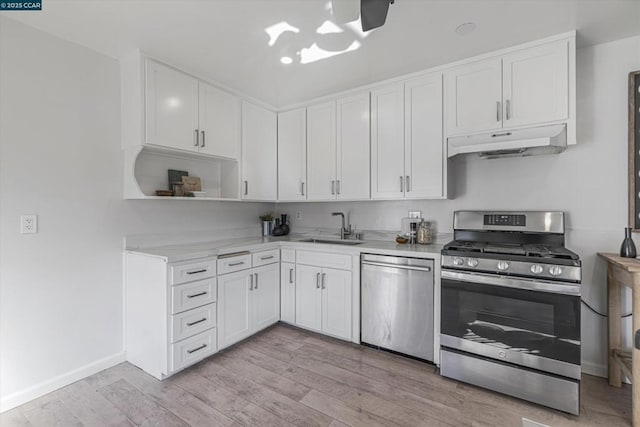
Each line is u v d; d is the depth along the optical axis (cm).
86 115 221
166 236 271
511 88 217
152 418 177
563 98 201
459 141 235
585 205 223
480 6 173
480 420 174
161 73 235
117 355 238
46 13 180
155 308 219
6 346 185
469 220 254
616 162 214
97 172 227
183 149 249
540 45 208
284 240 325
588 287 222
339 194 301
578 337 175
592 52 219
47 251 202
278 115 345
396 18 183
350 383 211
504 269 194
